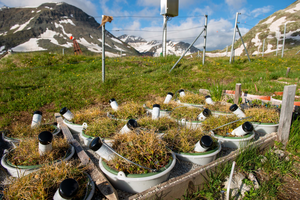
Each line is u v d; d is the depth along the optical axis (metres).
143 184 2.16
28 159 2.53
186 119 3.98
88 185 2.07
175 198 2.27
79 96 6.86
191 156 2.69
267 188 2.66
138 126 3.10
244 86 7.40
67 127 3.77
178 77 9.26
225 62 13.14
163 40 13.74
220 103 5.13
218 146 2.92
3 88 7.27
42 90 7.32
